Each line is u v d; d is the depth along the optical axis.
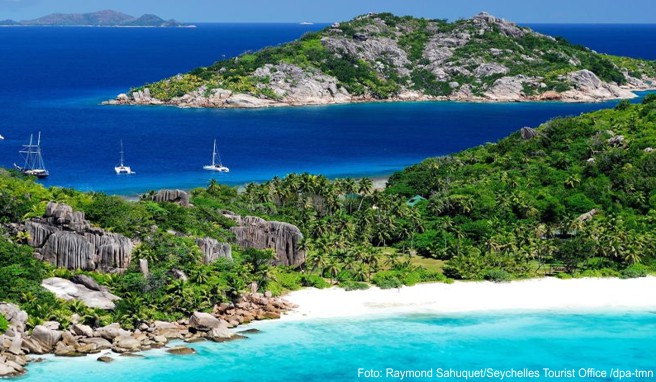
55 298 100.00
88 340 96.06
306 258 125.00
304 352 98.12
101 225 116.81
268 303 109.50
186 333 101.19
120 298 103.19
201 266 111.19
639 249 129.62
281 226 126.00
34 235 111.50
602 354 100.06
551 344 102.56
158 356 95.25
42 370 90.00
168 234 118.44
